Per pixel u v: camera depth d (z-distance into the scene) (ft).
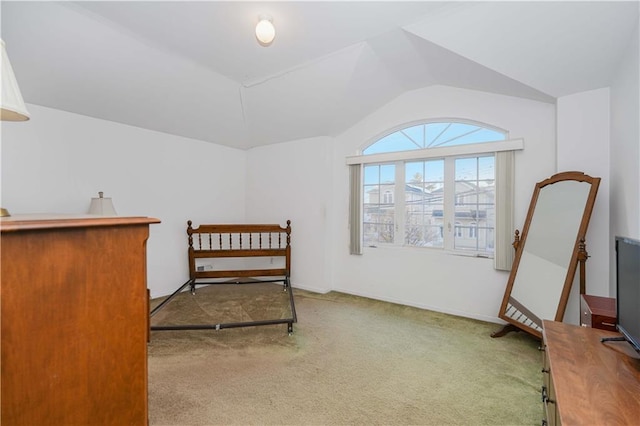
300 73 10.53
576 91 8.48
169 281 13.43
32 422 2.42
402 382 6.93
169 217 13.46
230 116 13.28
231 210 16.15
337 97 11.48
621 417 2.97
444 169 11.82
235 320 10.14
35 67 8.45
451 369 7.48
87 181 10.93
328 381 6.96
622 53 6.98
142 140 12.51
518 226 10.03
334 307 12.11
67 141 10.43
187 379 7.00
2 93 3.06
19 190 9.46
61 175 10.30
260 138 15.25
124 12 7.29
